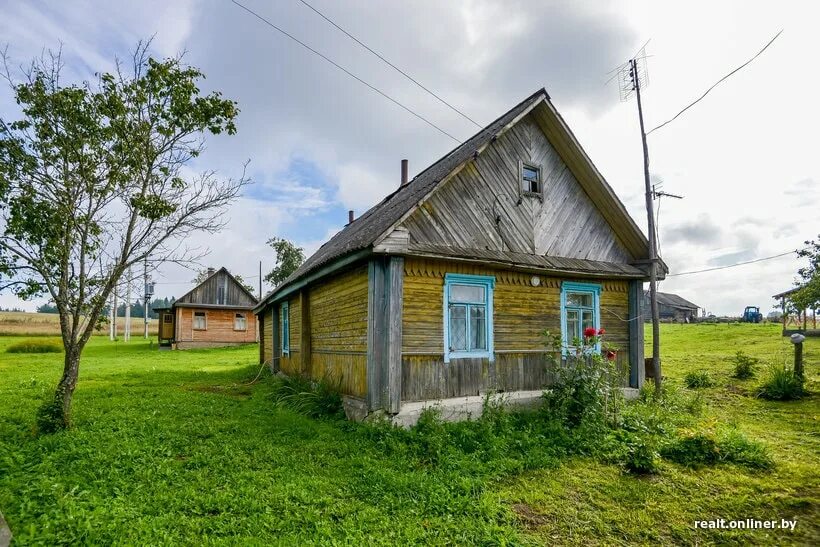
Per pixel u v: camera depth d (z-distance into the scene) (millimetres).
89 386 12156
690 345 25891
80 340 7559
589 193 11180
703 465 6371
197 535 4113
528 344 9539
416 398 7934
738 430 7484
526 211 10000
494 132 9414
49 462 5625
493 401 8414
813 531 4590
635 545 4348
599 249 11188
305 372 11891
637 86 11578
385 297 7672
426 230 8422
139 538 3975
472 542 4203
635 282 11336
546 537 4434
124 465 5629
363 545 3994
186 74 8312
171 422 7852
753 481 5777
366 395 7875
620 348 11062
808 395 11164
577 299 10680
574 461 6562
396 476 5535
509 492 5371
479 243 9086
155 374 15531
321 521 4422
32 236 7180
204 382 13977
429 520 4570
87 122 7520
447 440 6867
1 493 4820
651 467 6051
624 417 8297
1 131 7090
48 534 3939
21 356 24062
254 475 5473
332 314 10180
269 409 9242
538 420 8117
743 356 14633
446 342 8367
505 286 9367
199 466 5797
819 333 26328
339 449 6531
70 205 7453
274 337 16688
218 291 34375
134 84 7988
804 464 6414
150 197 7992
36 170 7312
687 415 9250
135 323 74562
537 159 10461
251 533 4188
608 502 5223
